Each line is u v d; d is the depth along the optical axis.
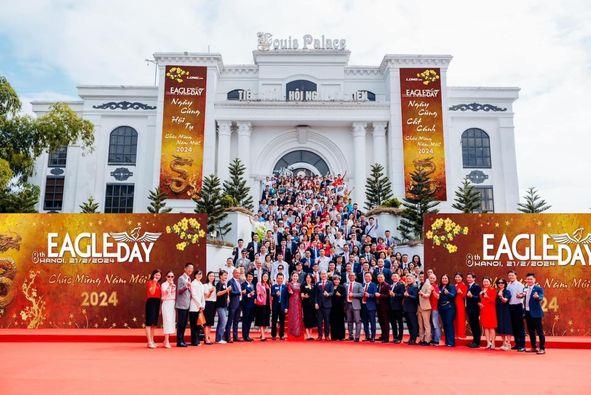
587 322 13.21
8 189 22.23
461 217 13.81
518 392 6.84
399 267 14.98
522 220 13.75
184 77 31.03
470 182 32.12
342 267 15.27
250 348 11.05
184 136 30.31
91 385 6.97
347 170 32.03
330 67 33.75
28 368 8.34
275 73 33.56
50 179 32.38
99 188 31.95
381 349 11.09
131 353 10.20
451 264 13.65
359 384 7.17
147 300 11.35
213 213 21.52
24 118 21.88
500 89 33.25
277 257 15.63
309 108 31.69
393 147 30.73
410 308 12.25
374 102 31.52
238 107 31.44
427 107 30.94
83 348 11.06
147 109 32.91
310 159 32.91
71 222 14.19
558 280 13.45
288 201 25.23
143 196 31.86
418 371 8.30
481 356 10.31
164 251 14.14
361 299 12.79
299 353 10.23
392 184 30.27
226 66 33.88
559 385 7.34
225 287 12.45
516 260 13.59
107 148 32.53
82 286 13.93
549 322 13.27
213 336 13.22
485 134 33.03
